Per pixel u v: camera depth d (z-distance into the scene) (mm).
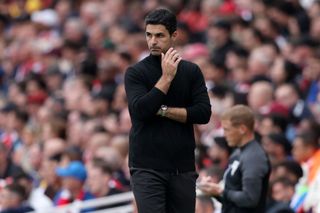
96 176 35531
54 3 66125
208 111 24094
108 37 56156
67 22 59594
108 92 46469
